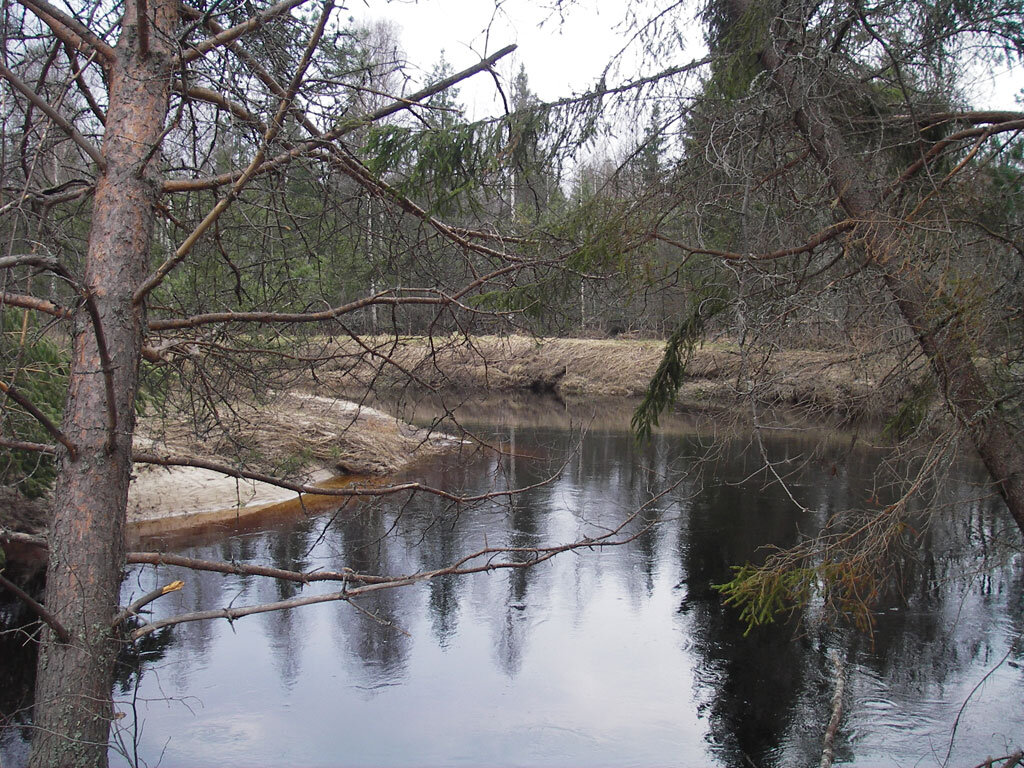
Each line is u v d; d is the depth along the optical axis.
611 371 22.12
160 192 3.21
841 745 6.18
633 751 6.07
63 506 2.77
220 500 12.70
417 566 10.11
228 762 5.77
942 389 4.23
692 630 8.36
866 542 4.37
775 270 4.68
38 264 2.37
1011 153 4.67
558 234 4.84
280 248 4.84
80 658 2.60
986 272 3.91
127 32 3.24
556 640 8.08
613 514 12.48
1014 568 9.53
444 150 4.55
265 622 8.41
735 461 15.43
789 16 4.47
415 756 5.95
